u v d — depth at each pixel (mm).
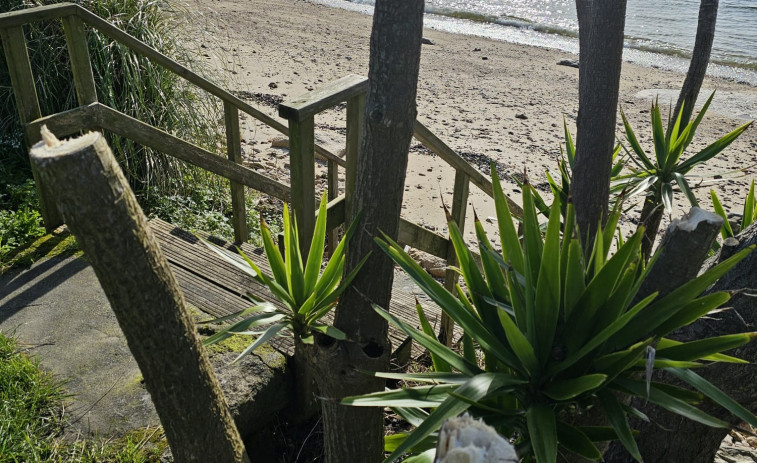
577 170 3676
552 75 15562
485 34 20922
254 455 3275
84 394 3023
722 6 26250
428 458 2082
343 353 2430
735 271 2604
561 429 1947
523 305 2049
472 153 10086
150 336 1736
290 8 20844
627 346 1963
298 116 2748
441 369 2479
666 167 4637
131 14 5621
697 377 1864
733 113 13258
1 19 3719
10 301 3629
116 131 4340
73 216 1496
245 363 3250
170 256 4273
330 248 4094
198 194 6023
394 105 2137
